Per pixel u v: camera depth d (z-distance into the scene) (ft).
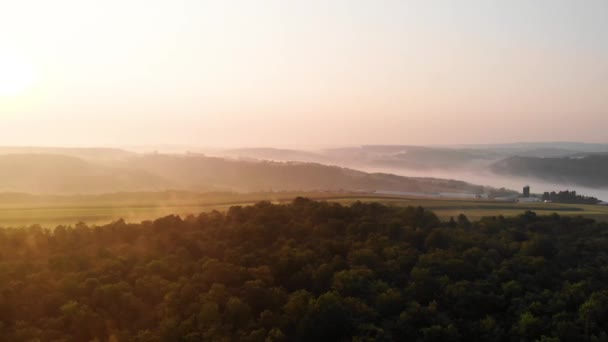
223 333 116.16
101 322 119.44
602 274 156.46
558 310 134.51
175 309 125.29
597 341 120.88
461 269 156.97
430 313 131.34
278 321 122.93
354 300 132.98
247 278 143.13
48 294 126.82
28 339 109.29
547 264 164.96
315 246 171.73
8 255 157.17
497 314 136.98
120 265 147.95
